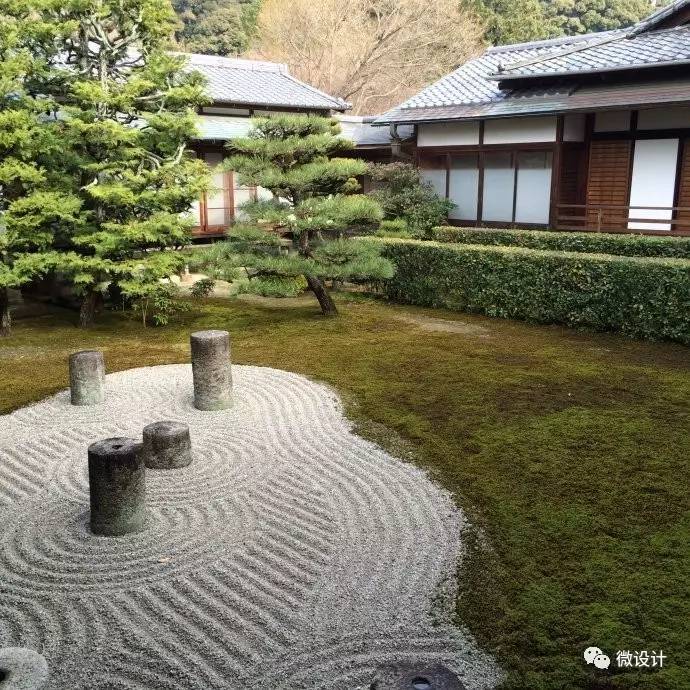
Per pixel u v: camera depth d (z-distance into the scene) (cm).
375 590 418
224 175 1722
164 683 343
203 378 739
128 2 1079
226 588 421
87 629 384
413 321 1184
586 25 3753
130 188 1050
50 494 554
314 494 548
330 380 843
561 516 501
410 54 3162
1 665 336
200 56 1977
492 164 1630
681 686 333
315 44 3134
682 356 931
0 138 962
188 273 1648
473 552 460
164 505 533
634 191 1510
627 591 408
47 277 1340
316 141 1067
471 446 635
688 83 1330
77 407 760
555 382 820
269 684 343
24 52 1019
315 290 1212
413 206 1650
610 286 1056
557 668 349
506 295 1195
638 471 574
